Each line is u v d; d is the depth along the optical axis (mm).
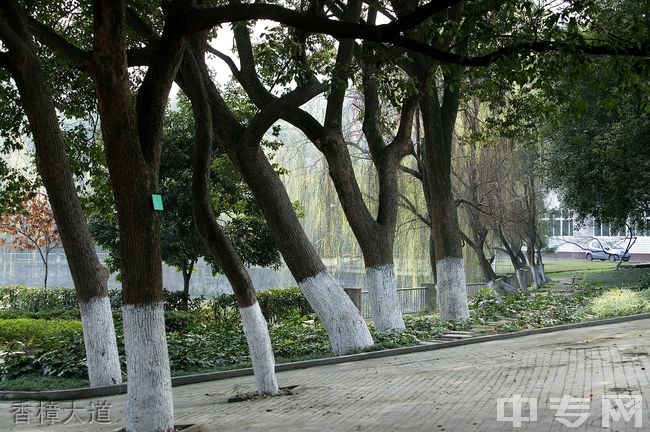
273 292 28562
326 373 15344
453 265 22953
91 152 20844
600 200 33812
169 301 27828
